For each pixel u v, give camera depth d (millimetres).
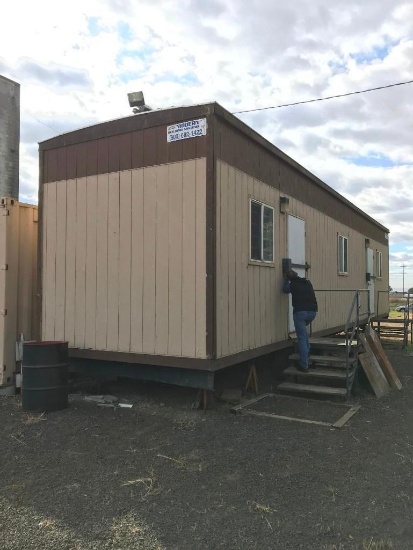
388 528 3312
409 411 6492
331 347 7918
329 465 4449
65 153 7254
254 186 7113
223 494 3805
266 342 7453
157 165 6289
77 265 7043
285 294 8281
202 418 5906
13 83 13023
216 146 5953
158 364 6191
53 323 7270
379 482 4090
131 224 6508
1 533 3207
